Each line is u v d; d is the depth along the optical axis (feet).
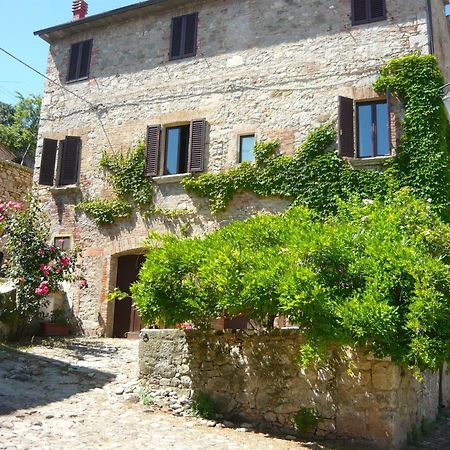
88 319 42.68
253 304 19.94
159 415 21.81
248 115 40.37
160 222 41.73
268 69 40.45
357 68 37.55
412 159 34.40
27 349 31.19
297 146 38.27
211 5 43.75
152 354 24.84
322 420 20.38
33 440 16.56
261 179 38.50
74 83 48.16
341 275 20.10
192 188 40.70
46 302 38.24
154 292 22.33
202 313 21.80
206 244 23.16
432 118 34.58
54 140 47.44
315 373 20.89
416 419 22.95
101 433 18.37
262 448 18.34
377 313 17.95
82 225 44.86
